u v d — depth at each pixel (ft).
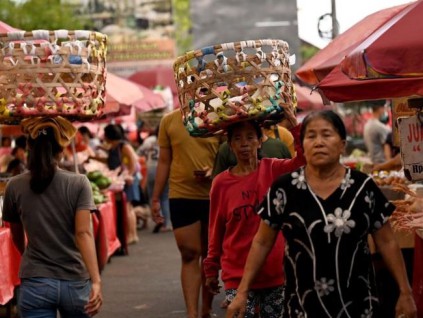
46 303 24.03
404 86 25.75
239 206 24.66
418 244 27.61
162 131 34.37
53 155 24.45
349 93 26.50
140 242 66.33
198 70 24.44
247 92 24.16
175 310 40.01
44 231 24.06
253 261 20.90
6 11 104.47
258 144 25.12
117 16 163.12
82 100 25.17
